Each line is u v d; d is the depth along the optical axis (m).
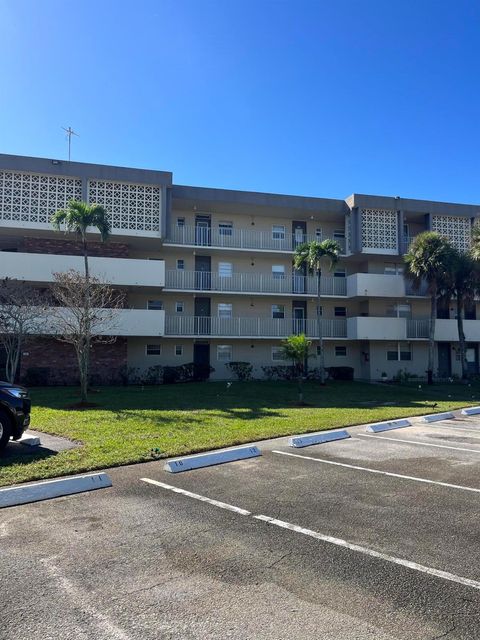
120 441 9.54
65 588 3.81
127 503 5.98
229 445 9.55
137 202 25.59
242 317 29.67
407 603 3.61
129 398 17.55
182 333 27.55
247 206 28.78
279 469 7.93
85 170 24.67
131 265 24.69
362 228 30.05
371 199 29.98
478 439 11.23
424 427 13.34
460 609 3.52
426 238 27.84
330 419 13.58
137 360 27.34
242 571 4.13
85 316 16.33
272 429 11.46
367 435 11.74
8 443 9.37
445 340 30.94
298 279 30.30
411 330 30.56
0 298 19.61
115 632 3.21
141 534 4.96
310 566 4.24
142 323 24.70
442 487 6.90
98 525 5.21
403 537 4.94
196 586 3.86
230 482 7.04
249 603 3.60
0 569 4.14
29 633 3.18
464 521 5.44
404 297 30.48
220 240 29.06
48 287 23.94
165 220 25.69
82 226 19.02
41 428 11.10
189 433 10.59
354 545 4.72
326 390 22.97
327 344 31.31
